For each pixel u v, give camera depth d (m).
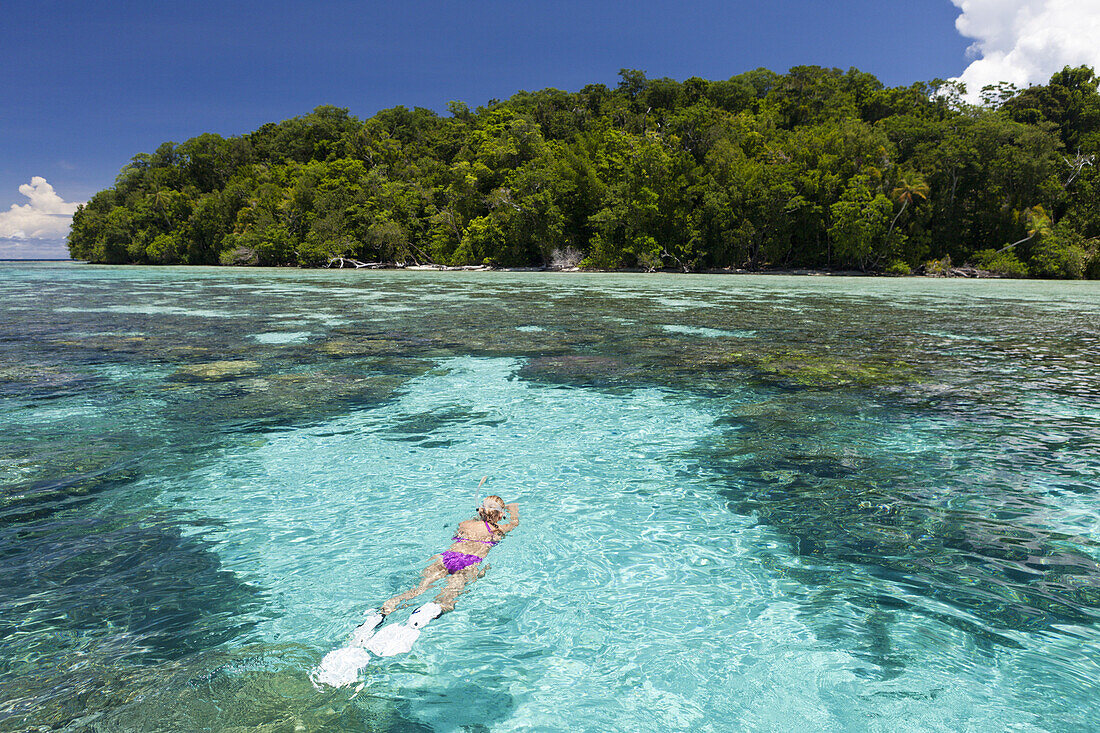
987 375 9.37
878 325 15.85
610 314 18.19
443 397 7.89
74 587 3.38
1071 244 50.00
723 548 3.94
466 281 39.47
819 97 83.81
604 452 5.82
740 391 8.27
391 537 4.06
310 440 6.09
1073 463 5.47
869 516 4.41
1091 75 77.44
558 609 3.25
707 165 62.53
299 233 69.06
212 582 3.47
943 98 79.56
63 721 2.33
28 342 11.77
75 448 5.74
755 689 2.61
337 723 2.38
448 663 2.79
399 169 76.88
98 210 87.81
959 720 2.40
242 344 11.82
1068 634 2.99
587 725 2.40
